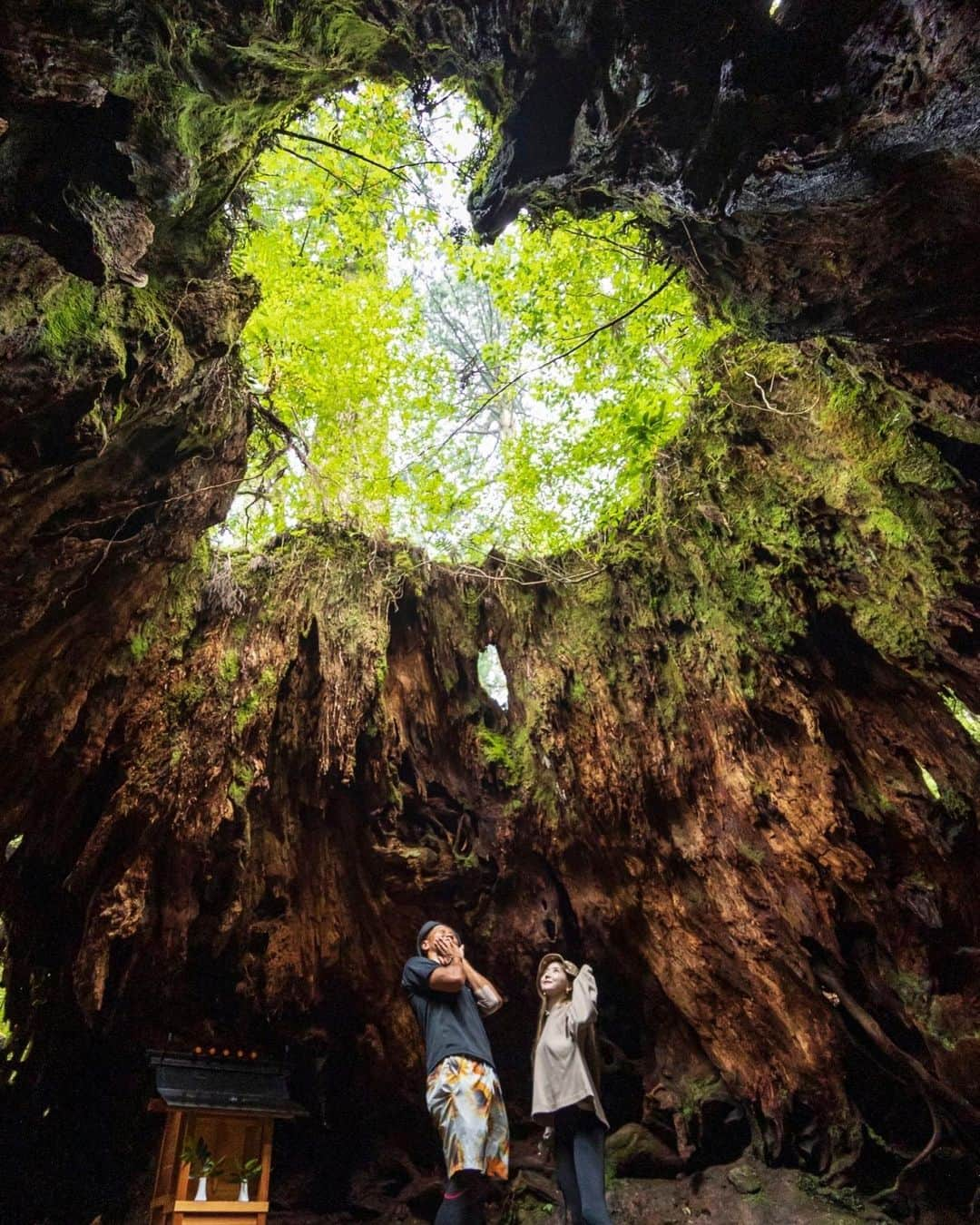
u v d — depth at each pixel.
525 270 8.19
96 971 8.12
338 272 8.83
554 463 9.39
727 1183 9.05
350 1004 10.00
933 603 7.07
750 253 5.40
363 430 9.50
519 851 10.17
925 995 8.20
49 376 4.52
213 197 5.26
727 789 9.34
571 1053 4.87
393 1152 9.97
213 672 8.55
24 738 7.14
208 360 6.07
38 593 5.93
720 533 8.61
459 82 5.36
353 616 9.52
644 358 8.61
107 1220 8.97
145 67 3.89
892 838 8.47
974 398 5.61
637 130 4.89
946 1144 8.33
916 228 4.71
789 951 9.18
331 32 4.72
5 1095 9.14
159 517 6.71
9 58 3.52
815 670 8.48
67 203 4.00
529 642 10.14
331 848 9.76
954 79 3.87
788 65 4.24
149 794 8.25
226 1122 6.55
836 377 6.95
